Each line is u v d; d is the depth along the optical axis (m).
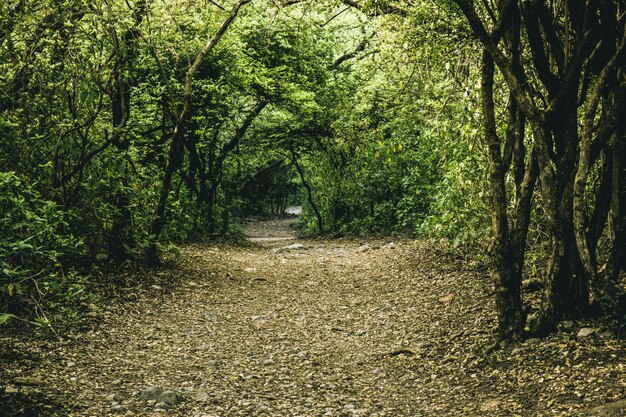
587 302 6.82
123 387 6.05
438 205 10.99
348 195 24.66
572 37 7.50
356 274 13.21
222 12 14.58
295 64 20.52
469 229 10.34
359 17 12.73
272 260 16.02
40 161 8.88
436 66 9.75
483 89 6.89
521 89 6.57
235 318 9.47
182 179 20.50
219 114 19.38
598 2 6.43
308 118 22.00
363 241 20.61
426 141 14.22
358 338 8.35
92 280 10.02
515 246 6.78
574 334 6.41
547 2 7.54
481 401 5.54
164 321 8.80
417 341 7.75
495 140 6.82
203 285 11.42
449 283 10.32
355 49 21.91
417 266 12.43
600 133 6.38
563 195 6.64
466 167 9.55
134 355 7.14
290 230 35.41
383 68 11.40
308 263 15.41
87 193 9.98
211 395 6.00
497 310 6.80
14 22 8.22
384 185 21.91
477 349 6.82
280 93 19.73
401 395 6.03
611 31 6.52
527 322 7.18
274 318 9.58
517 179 7.03
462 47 8.89
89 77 9.40
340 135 22.05
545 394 5.34
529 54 8.26
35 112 8.60
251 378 6.63
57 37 8.73
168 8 11.73
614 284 6.33
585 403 4.97
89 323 8.00
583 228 6.41
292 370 6.97
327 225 26.17
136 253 11.36
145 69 13.81
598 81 6.32
